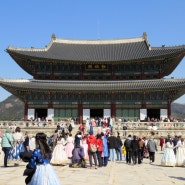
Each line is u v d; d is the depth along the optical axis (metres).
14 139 27.53
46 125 62.84
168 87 67.88
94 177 20.89
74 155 26.70
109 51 85.31
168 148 30.34
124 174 23.59
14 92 75.38
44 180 10.61
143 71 76.31
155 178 21.84
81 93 73.00
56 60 75.12
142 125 59.91
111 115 72.94
